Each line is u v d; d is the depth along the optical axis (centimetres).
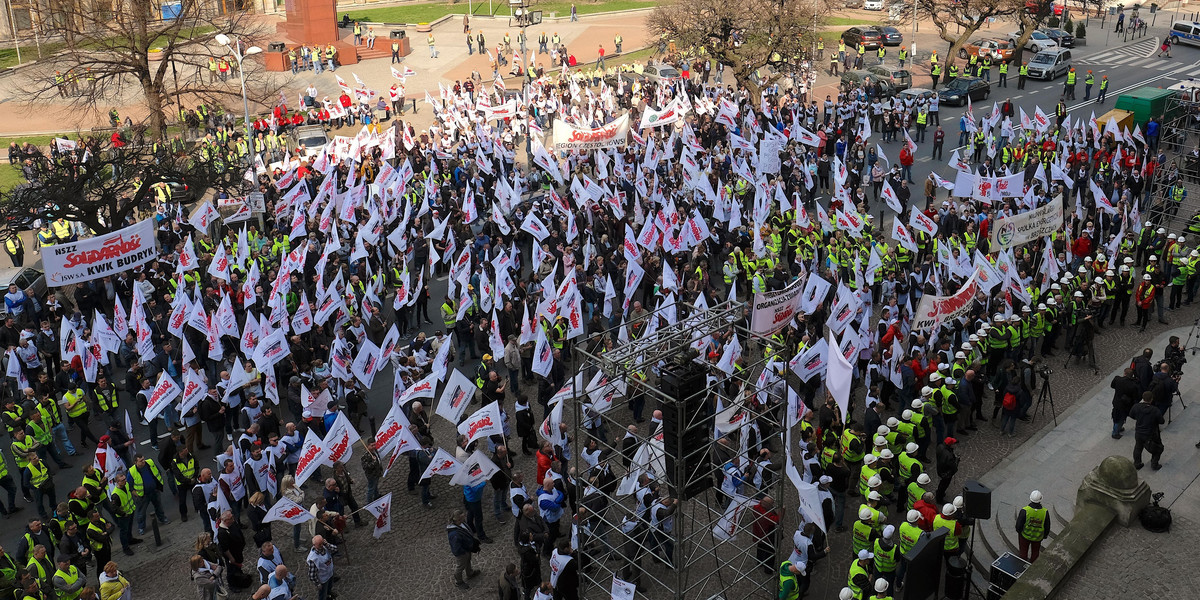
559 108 5653
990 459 2447
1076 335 2894
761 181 3734
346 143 4328
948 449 2181
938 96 5794
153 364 2730
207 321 2823
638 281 2991
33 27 7338
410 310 3244
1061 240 3425
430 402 2800
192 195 4059
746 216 3944
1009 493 2256
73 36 5403
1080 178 4078
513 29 8700
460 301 2925
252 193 3725
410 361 2681
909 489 2008
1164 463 2220
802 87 6219
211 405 2484
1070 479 2289
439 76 7156
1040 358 2609
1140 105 4988
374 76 7156
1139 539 1827
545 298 2958
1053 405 2628
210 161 3722
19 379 2714
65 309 3369
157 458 2625
